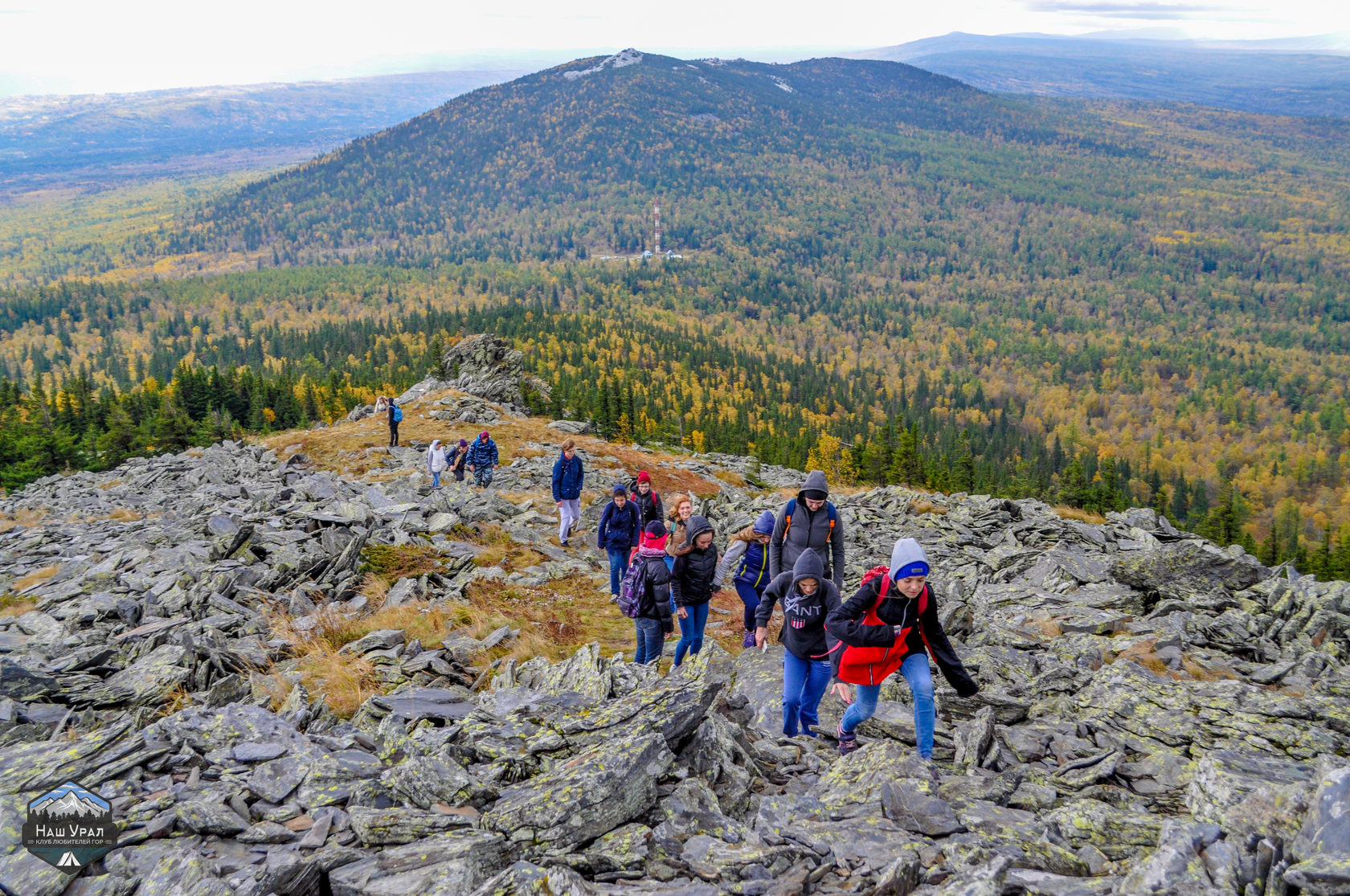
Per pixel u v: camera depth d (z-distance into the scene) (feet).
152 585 44.68
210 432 311.47
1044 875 15.64
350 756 21.17
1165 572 48.93
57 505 92.27
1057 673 31.27
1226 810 17.92
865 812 19.70
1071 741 25.57
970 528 77.92
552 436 159.53
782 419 639.76
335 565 49.19
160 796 18.35
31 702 26.76
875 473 322.55
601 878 16.05
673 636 43.14
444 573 52.75
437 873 14.88
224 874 15.26
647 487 46.93
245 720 22.48
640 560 33.73
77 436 322.75
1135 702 27.12
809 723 27.20
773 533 30.96
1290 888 14.52
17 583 48.75
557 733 22.15
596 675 29.58
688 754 21.42
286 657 35.65
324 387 470.39
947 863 16.65
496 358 238.89
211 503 72.13
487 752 21.21
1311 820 15.57
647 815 18.43
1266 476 636.89
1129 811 20.08
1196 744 24.02
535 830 16.99
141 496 97.04
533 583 52.85
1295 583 43.93
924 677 23.07
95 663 31.89
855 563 62.54
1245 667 33.83
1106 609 46.01
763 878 15.80
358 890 14.73
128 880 15.16
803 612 25.39
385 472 110.32
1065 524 74.54
